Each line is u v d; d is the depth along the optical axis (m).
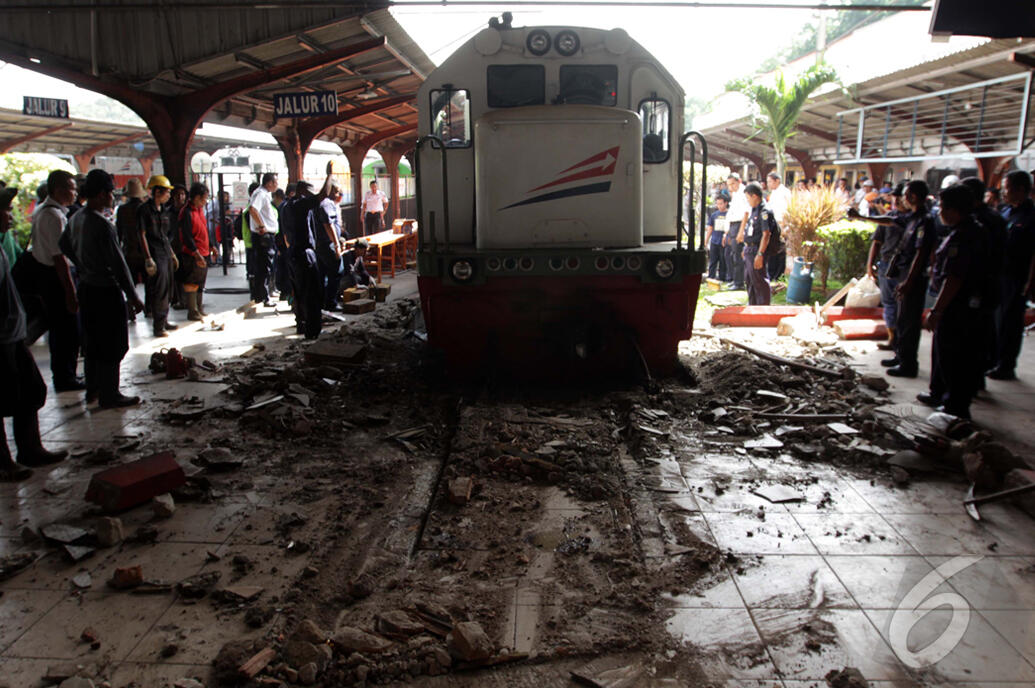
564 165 6.59
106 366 6.27
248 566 3.75
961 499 4.52
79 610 3.38
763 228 10.46
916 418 5.62
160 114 12.01
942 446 5.00
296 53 12.53
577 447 5.18
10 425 6.09
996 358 7.18
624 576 3.63
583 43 7.16
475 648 2.97
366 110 17.70
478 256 6.40
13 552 3.93
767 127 17.67
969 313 5.57
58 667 2.96
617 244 6.71
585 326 6.56
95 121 25.86
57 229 6.58
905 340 7.20
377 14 11.18
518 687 2.88
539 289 6.53
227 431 5.80
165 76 11.25
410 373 7.37
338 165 30.95
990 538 4.02
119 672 2.94
